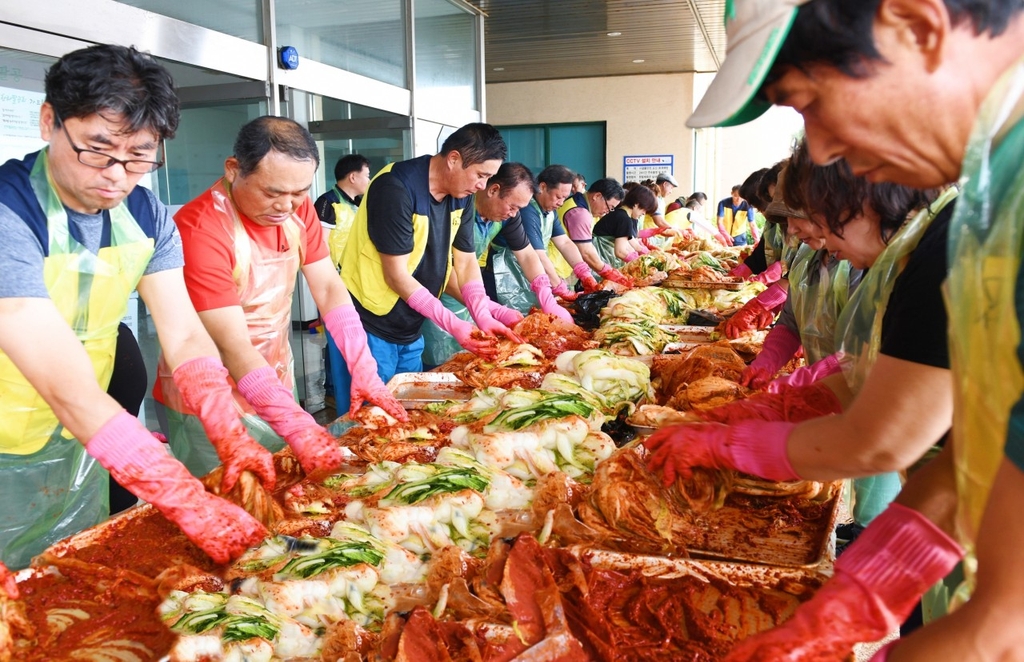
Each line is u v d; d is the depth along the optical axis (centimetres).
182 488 147
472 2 812
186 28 359
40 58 302
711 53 1155
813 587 124
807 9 67
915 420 105
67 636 124
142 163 147
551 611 115
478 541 143
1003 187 66
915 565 93
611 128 1389
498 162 304
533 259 429
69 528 194
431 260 324
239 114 429
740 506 157
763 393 172
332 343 332
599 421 178
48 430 183
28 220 154
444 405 216
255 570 134
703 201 1128
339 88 492
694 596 125
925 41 66
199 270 212
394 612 119
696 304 427
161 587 132
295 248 245
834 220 139
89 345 178
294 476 184
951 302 73
